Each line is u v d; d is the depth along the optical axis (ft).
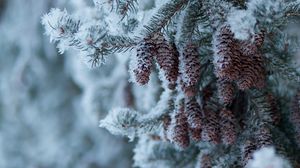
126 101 6.79
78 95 11.71
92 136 11.49
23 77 11.50
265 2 3.60
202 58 3.99
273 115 4.15
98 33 3.71
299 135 4.08
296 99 4.09
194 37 3.77
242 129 4.13
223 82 3.92
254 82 3.74
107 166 11.09
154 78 4.97
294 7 3.65
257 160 3.04
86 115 11.12
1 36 12.05
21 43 11.65
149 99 5.19
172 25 3.78
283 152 4.00
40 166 12.05
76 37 3.72
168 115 4.21
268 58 4.02
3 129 12.51
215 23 3.68
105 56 3.74
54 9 3.85
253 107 4.14
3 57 12.16
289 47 4.07
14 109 12.14
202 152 4.33
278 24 3.67
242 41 3.53
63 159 11.75
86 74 8.50
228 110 4.05
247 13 3.56
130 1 3.69
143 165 4.67
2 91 12.16
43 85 11.68
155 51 3.63
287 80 4.14
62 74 11.51
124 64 5.82
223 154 4.22
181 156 4.63
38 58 11.38
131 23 3.88
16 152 12.59
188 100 4.01
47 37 11.14
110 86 8.20
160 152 4.65
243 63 3.68
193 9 3.78
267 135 3.98
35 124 12.16
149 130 4.22
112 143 11.15
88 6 4.75
